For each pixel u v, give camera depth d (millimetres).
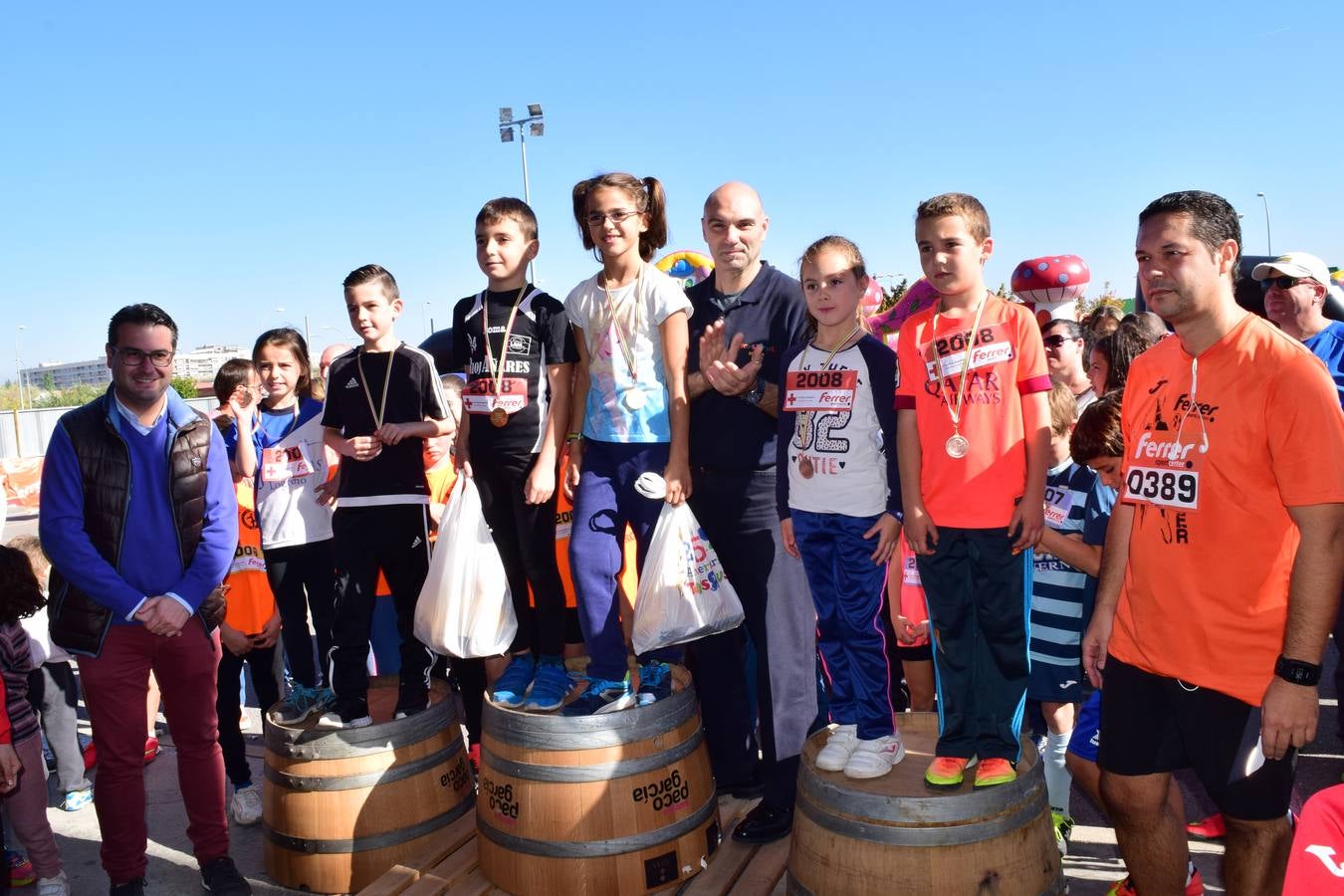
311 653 4586
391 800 3561
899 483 2949
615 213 3330
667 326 3344
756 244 3561
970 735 2818
